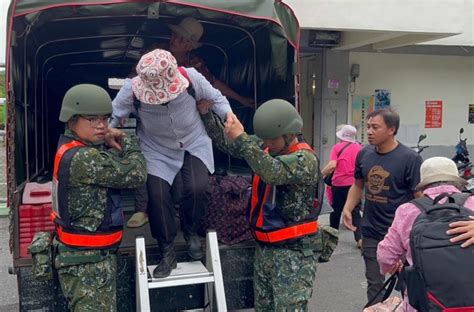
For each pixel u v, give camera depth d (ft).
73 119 9.27
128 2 10.69
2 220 28.25
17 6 10.44
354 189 13.87
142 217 10.96
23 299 10.55
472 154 34.35
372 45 31.17
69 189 9.10
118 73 19.94
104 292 9.36
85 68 19.62
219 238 11.66
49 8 10.46
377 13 24.21
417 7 24.53
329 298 16.96
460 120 34.01
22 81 13.26
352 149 22.03
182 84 9.80
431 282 7.51
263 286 10.68
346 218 13.84
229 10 11.21
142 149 10.81
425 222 7.98
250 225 10.77
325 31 28.32
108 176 9.14
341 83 30.58
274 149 10.19
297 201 10.03
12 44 10.66
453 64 33.37
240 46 16.67
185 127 10.52
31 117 15.74
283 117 9.77
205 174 10.89
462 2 25.11
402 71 32.37
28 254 11.00
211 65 19.06
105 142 9.85
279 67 12.72
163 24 14.70
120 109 10.22
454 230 7.68
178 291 11.23
